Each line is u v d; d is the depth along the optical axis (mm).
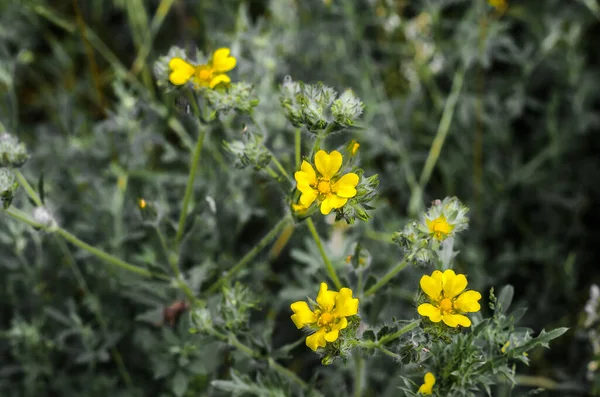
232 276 424
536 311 504
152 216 412
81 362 464
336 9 543
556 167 540
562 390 474
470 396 368
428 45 557
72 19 622
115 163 500
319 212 397
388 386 444
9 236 468
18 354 461
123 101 494
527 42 570
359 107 368
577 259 525
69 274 484
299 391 404
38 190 398
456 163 538
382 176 536
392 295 473
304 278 457
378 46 571
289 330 492
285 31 549
